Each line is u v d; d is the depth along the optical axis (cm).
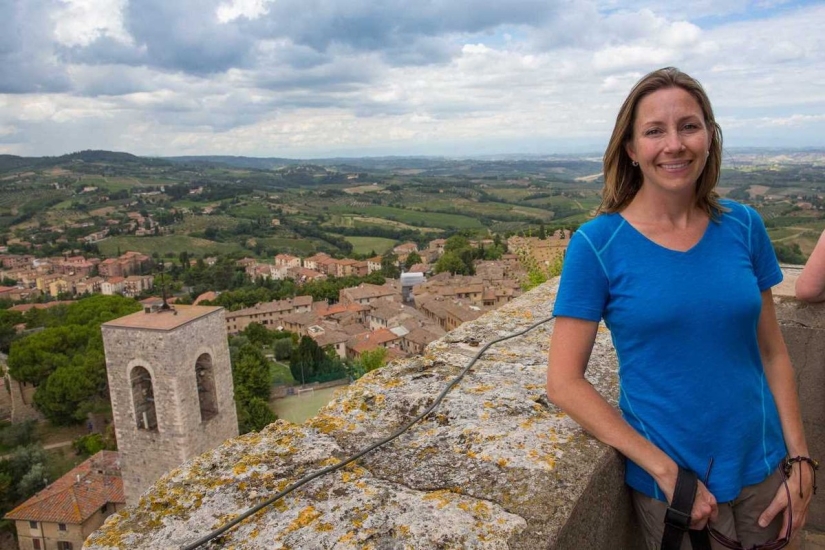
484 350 314
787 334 307
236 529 171
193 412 2367
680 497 171
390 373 291
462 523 165
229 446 222
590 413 184
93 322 5947
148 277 11988
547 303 417
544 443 205
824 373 300
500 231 14762
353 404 255
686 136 179
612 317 188
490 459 198
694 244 184
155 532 174
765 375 208
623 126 194
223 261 13075
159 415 2319
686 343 176
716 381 175
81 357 4981
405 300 8575
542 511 169
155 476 2388
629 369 188
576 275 189
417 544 158
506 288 7912
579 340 189
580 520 177
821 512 319
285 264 13262
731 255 185
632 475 198
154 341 2253
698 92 187
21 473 3659
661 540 191
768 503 185
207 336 2447
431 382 273
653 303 176
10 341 6888
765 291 202
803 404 311
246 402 4491
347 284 10031
